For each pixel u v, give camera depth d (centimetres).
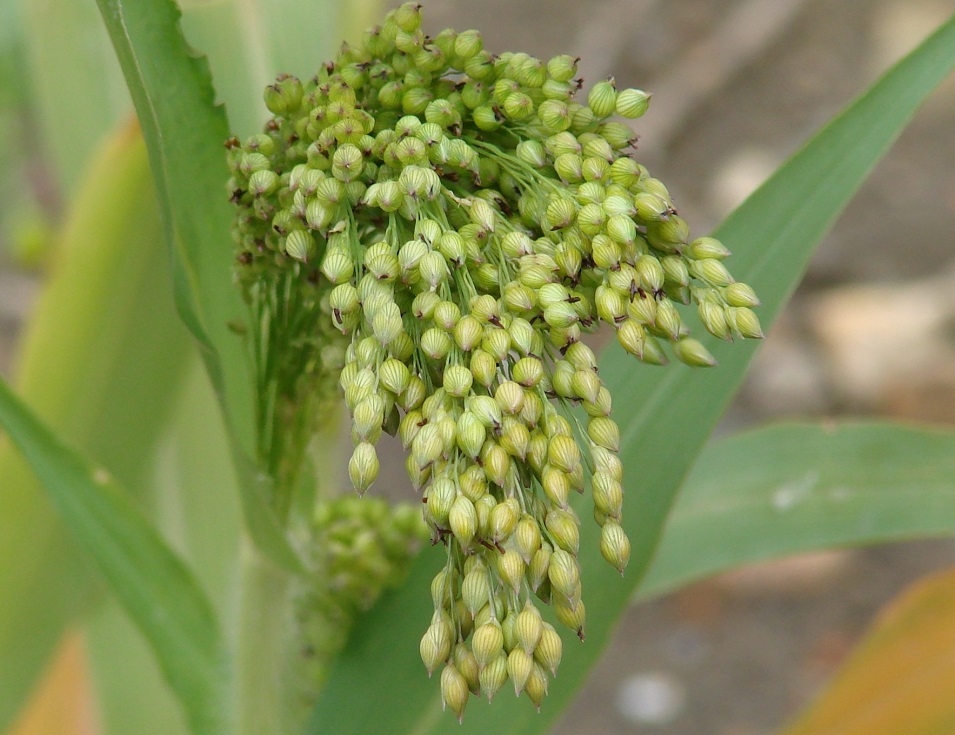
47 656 49
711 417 34
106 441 46
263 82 38
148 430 47
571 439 27
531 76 29
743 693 85
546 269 28
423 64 29
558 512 27
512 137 29
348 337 31
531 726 35
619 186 28
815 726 43
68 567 48
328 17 40
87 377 44
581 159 28
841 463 40
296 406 32
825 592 92
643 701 85
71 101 50
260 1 38
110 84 50
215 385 32
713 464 41
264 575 35
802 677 86
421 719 35
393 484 93
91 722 51
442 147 28
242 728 36
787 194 34
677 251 29
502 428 27
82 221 41
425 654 27
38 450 36
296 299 31
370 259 28
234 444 33
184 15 38
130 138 39
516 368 27
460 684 27
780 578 92
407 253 28
